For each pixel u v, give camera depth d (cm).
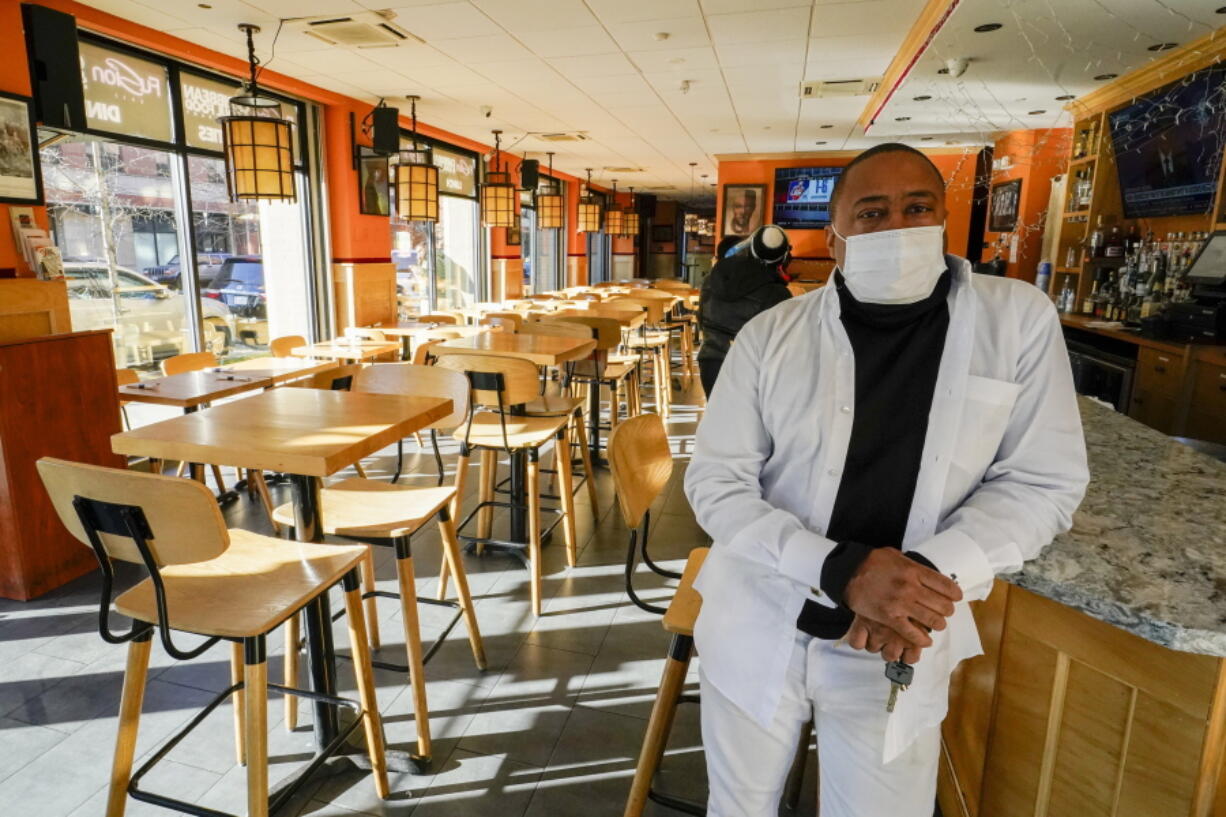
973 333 99
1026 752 132
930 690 104
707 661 113
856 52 515
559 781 198
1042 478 97
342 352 499
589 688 239
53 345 300
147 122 497
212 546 138
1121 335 442
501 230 1108
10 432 285
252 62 454
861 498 102
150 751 206
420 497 229
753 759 112
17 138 340
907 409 100
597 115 765
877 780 105
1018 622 131
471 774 200
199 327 556
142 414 561
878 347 102
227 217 601
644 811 187
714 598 114
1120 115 509
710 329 307
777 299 292
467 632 271
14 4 339
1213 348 358
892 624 87
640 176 1471
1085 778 120
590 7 422
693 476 113
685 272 2095
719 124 815
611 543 357
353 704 176
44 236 346
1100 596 95
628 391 541
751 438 111
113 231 500
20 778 196
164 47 474
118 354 516
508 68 562
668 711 164
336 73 578
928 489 99
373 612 254
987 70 498
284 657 255
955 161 971
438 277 1035
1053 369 98
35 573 297
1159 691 107
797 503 108
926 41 432
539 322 474
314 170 669
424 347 379
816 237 1109
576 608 292
